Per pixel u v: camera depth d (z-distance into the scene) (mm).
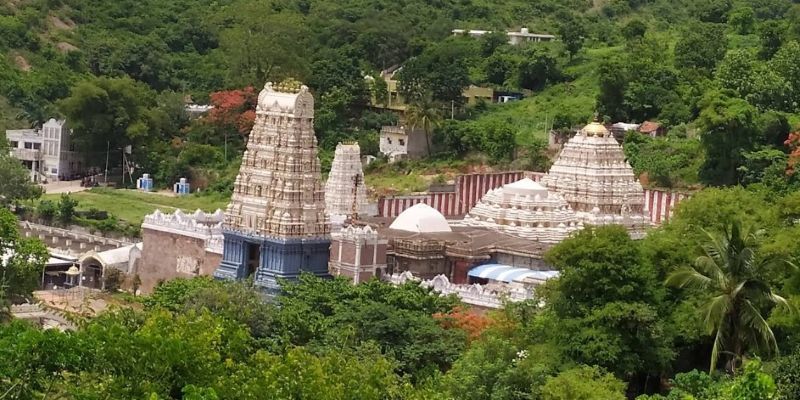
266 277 147000
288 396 91438
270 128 149250
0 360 83625
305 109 148500
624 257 119125
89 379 88688
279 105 148750
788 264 112250
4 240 136875
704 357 122625
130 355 88938
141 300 136125
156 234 170500
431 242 160375
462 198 196375
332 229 161500
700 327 116250
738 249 108375
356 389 95000
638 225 181000
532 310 125000
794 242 119125
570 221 174375
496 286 152250
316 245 148250
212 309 122875
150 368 89188
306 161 148375
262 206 148375
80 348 86250
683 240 129750
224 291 124062
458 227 173750
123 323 106375
